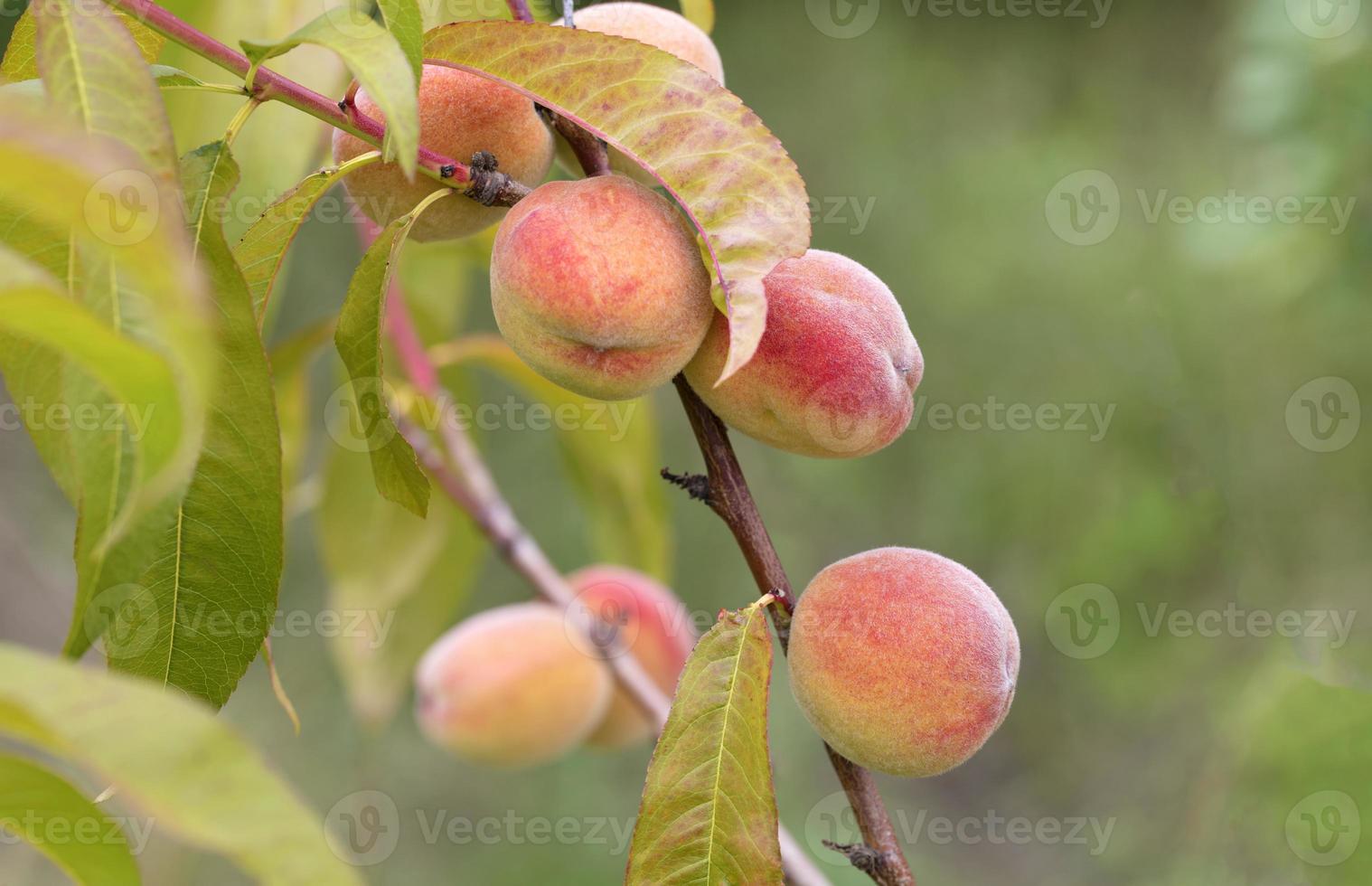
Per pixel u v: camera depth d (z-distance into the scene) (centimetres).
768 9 319
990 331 280
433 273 123
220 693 88
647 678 116
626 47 88
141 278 64
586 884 231
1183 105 300
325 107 88
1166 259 266
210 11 103
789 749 242
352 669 122
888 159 308
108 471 82
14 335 83
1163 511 244
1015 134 311
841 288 92
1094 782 258
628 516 122
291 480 120
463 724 115
